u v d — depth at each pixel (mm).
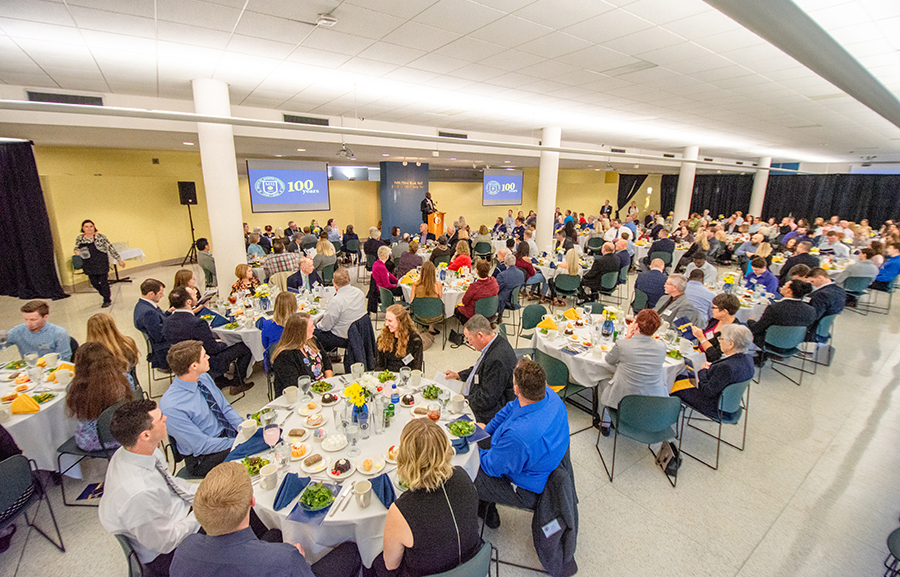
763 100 5887
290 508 1664
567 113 7219
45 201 7438
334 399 2416
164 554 1695
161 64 4301
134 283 8656
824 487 2781
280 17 3111
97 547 2277
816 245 9375
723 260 11141
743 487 2770
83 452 2465
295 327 2699
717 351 3320
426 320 4871
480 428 2191
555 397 2035
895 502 2643
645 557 2225
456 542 1394
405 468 1401
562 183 19688
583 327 3869
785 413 3721
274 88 5465
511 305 5504
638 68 4445
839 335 5781
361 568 1677
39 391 2688
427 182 13141
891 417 3656
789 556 2244
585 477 2844
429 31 3420
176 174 11219
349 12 3027
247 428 2111
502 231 13586
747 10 1832
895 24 3137
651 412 2561
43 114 5355
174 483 1796
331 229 11227
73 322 6078
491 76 4848
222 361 3744
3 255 7195
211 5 2867
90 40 3523
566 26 3309
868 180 15836
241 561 1230
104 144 8141
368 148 9273
